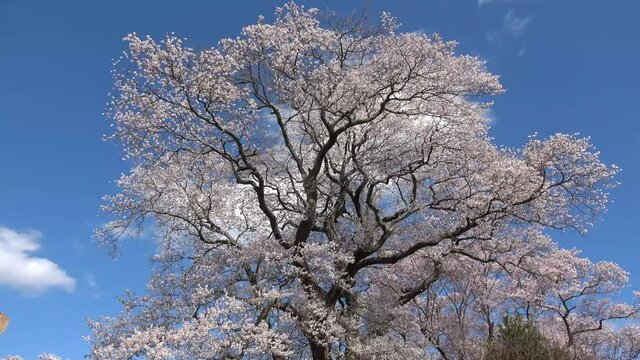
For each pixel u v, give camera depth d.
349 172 18.97
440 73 17.61
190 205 17.06
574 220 17.62
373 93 17.58
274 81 17.70
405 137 19.28
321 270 15.98
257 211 19.16
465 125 18.41
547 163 17.25
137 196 17.48
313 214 17.22
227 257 16.34
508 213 17.38
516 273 20.28
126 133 16.64
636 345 22.75
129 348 11.90
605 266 22.64
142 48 15.73
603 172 17.27
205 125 16.69
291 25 18.00
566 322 20.42
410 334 17.75
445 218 18.58
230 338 12.55
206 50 16.19
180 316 14.38
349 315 17.31
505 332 15.48
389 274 19.66
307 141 19.75
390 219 19.02
